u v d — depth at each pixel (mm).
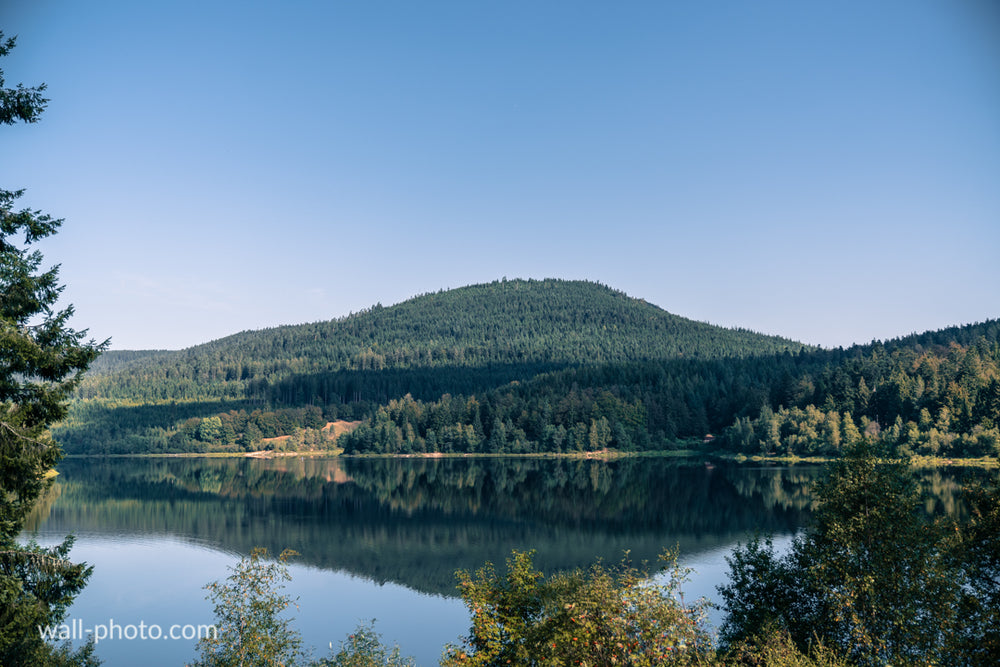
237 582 21953
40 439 15984
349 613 43719
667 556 20719
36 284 15945
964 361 154250
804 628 24312
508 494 103625
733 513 79562
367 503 94812
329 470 156625
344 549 63031
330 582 51375
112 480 133375
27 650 19406
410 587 49938
